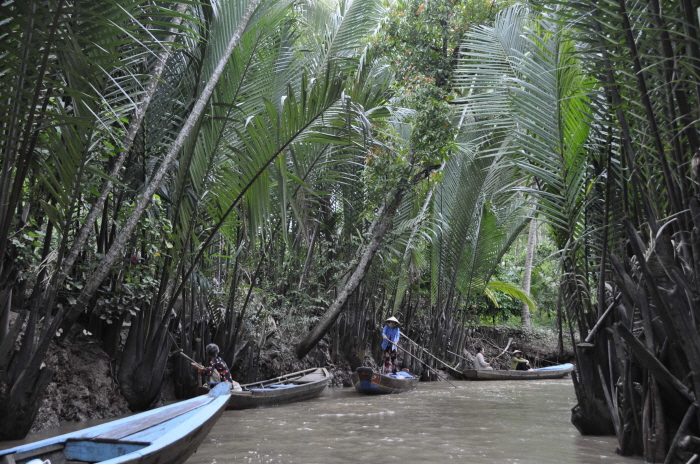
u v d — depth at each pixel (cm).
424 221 1558
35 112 385
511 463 560
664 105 418
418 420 874
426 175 1345
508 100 648
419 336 1892
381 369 1447
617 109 463
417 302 1848
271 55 873
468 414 952
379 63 1359
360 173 1416
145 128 843
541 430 774
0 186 403
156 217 930
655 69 410
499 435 732
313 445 664
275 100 950
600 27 444
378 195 1343
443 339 1798
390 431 766
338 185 1454
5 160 403
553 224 641
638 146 512
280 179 768
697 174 368
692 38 362
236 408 966
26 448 417
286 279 1433
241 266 1175
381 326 1712
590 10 434
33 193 684
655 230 445
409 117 1264
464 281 1795
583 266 674
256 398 983
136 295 884
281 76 981
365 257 1362
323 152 981
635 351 446
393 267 1636
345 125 788
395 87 1283
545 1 457
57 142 507
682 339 416
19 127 384
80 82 458
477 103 675
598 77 459
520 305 2602
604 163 626
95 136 633
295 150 802
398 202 1335
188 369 1048
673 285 445
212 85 788
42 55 395
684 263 429
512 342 2308
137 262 893
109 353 917
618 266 503
